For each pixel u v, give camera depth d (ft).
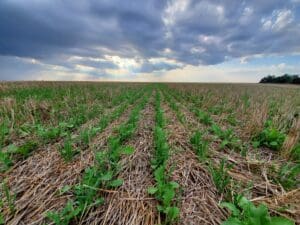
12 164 8.05
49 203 5.89
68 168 7.77
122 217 5.51
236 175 7.45
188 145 10.46
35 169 7.77
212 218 5.44
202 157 8.47
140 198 6.18
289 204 5.74
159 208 5.41
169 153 8.92
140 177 7.34
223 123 15.31
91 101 24.91
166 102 27.96
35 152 9.19
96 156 7.80
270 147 10.28
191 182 7.07
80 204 5.43
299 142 10.05
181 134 12.32
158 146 8.77
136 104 25.22
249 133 11.84
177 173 7.62
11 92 30.83
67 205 5.27
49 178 7.15
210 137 11.36
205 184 6.91
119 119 16.33
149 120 16.37
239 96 33.12
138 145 10.36
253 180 7.18
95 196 6.01
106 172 7.13
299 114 16.58
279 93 44.96
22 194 6.36
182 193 6.47
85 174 6.84
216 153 9.36
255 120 12.60
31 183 6.86
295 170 6.97
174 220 5.26
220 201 6.03
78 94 29.60
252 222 4.28
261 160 8.73
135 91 44.83
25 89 35.35
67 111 17.47
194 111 19.51
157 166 7.83
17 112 15.42
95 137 11.30
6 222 5.30
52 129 11.09
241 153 9.16
